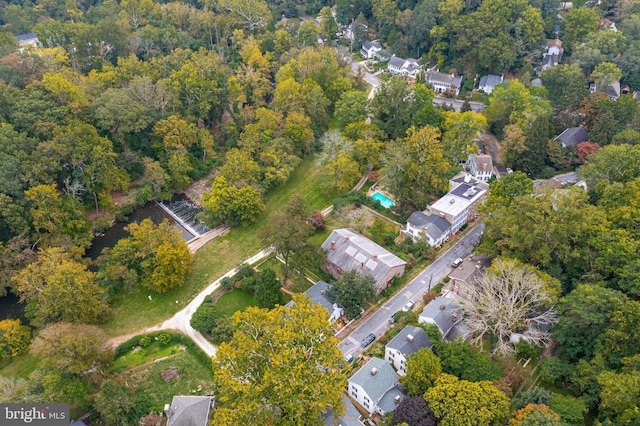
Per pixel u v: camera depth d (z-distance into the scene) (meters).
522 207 93.06
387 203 125.25
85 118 126.50
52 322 88.19
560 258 90.62
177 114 139.75
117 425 73.38
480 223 119.81
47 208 107.25
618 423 64.06
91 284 92.31
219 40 189.62
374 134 136.38
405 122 143.62
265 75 169.12
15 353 86.94
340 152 128.38
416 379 73.00
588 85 167.38
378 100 147.25
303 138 141.00
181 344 91.31
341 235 106.88
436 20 192.38
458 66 184.88
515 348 82.12
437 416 66.69
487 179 134.00
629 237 89.69
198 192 136.00
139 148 134.88
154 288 100.38
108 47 161.38
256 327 68.81
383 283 98.19
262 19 197.00
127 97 130.25
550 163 137.00
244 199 117.94
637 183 100.62
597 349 73.50
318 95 149.00
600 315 73.69
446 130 140.75
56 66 141.38
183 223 124.25
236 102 153.50
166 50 175.38
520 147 132.88
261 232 100.50
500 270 85.12
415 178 118.88
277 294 93.38
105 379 79.75
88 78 139.88
